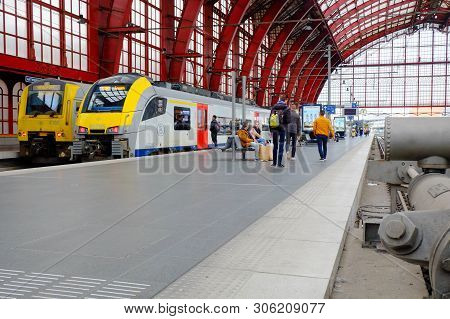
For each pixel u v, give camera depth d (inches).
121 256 140.6
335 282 137.6
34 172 401.4
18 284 117.0
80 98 720.3
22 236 166.2
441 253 82.7
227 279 118.0
